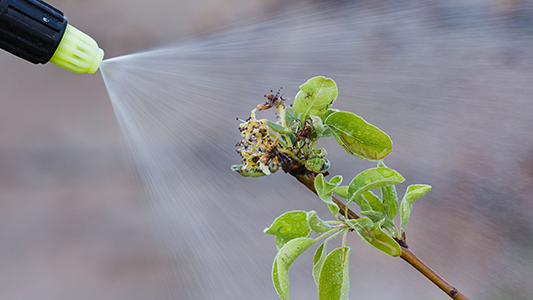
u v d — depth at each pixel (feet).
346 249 1.82
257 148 1.86
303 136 1.86
